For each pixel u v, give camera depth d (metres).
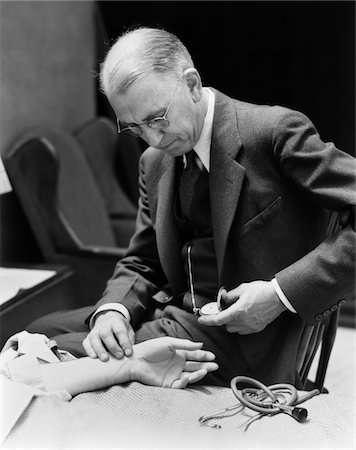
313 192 1.34
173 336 1.46
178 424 1.04
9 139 2.42
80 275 2.33
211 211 1.40
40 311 1.95
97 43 3.03
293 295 1.33
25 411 1.04
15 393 1.05
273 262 1.41
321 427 1.02
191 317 1.48
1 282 1.94
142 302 1.55
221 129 1.39
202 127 1.39
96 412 1.05
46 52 2.64
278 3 3.10
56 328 1.59
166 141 1.30
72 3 2.81
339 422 1.03
